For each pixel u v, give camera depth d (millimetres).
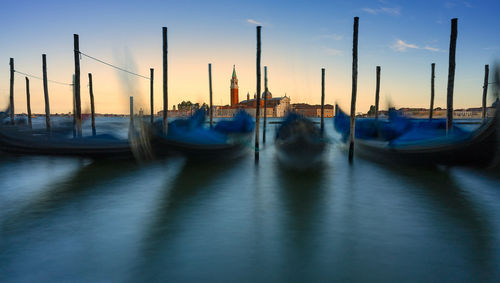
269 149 20547
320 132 15883
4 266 5062
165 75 17828
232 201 8656
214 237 6184
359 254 5461
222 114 134250
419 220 7129
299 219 7219
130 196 9133
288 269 4988
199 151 14812
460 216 7383
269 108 127375
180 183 10789
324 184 10719
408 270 4930
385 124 23094
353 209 7949
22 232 6402
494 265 5062
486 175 11930
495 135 11805
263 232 6434
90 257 5363
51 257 5352
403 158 14320
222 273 4859
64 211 7738
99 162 14727
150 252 5539
